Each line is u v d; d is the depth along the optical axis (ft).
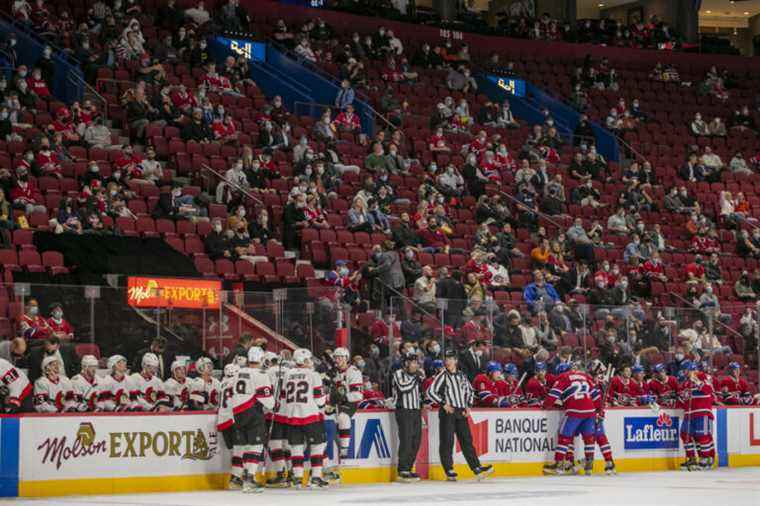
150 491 90.84
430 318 109.91
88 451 87.81
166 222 146.00
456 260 163.43
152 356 92.94
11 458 84.12
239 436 92.22
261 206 157.07
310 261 153.38
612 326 121.90
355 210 163.32
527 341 115.44
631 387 123.44
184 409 95.04
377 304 138.00
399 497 84.79
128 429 90.02
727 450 131.44
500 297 152.87
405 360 104.99
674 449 127.03
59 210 135.85
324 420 97.60
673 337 127.03
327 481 97.96
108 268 123.75
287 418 96.02
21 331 88.02
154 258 127.85
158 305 95.25
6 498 83.51
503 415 113.29
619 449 122.21
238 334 100.17
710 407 125.70
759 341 133.39
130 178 152.46
